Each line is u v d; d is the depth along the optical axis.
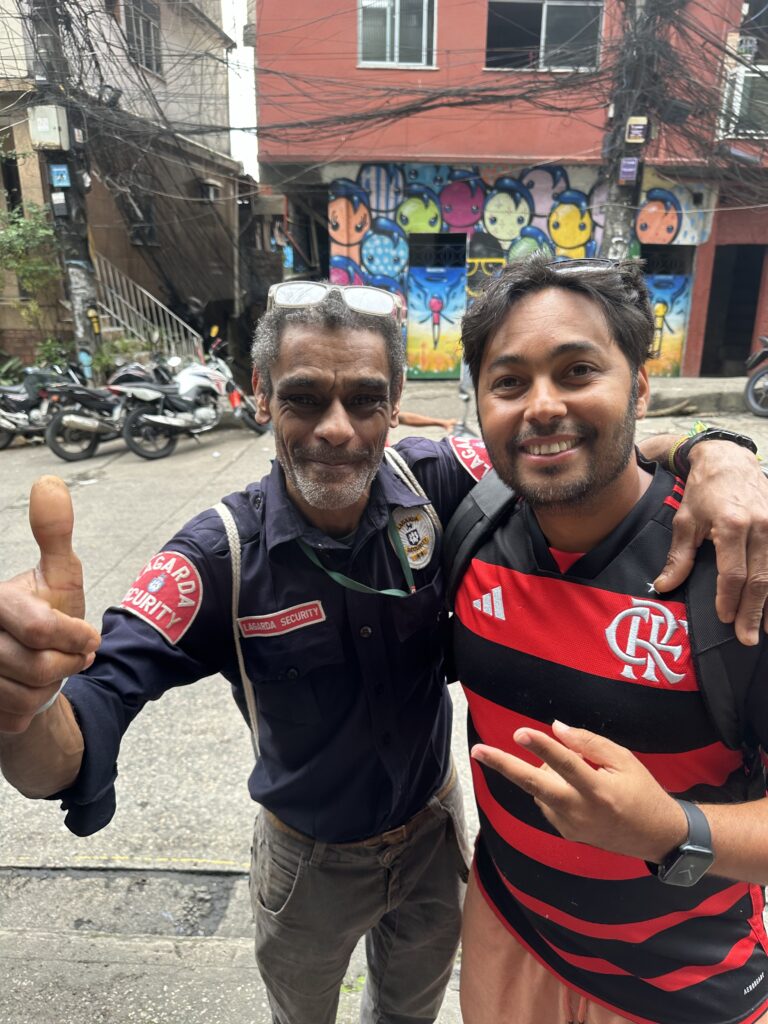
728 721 0.96
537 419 0.97
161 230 12.26
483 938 1.31
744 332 12.08
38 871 2.20
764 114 9.34
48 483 0.80
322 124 8.55
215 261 14.38
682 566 0.99
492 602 1.13
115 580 4.26
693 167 9.38
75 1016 1.75
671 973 1.08
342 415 1.12
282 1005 1.50
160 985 1.82
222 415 8.79
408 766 1.32
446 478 1.40
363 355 1.11
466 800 2.44
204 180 13.41
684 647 0.98
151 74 10.36
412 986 1.58
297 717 1.25
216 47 12.74
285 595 1.20
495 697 1.13
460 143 9.59
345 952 1.45
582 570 1.05
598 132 9.57
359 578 1.22
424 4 9.12
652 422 8.23
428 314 10.57
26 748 0.89
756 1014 1.08
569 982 1.16
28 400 7.96
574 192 10.00
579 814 0.80
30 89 8.30
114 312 10.25
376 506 1.24
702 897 1.06
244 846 2.28
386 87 8.51
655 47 7.33
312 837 1.33
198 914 2.04
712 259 10.23
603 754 0.83
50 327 10.12
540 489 0.99
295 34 9.16
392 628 1.25
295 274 11.22
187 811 2.42
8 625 0.75
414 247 10.41
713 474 1.01
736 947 1.08
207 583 1.19
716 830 0.86
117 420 7.51
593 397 0.97
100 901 2.09
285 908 1.37
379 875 1.37
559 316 0.97
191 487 6.30
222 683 3.18
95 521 5.39
